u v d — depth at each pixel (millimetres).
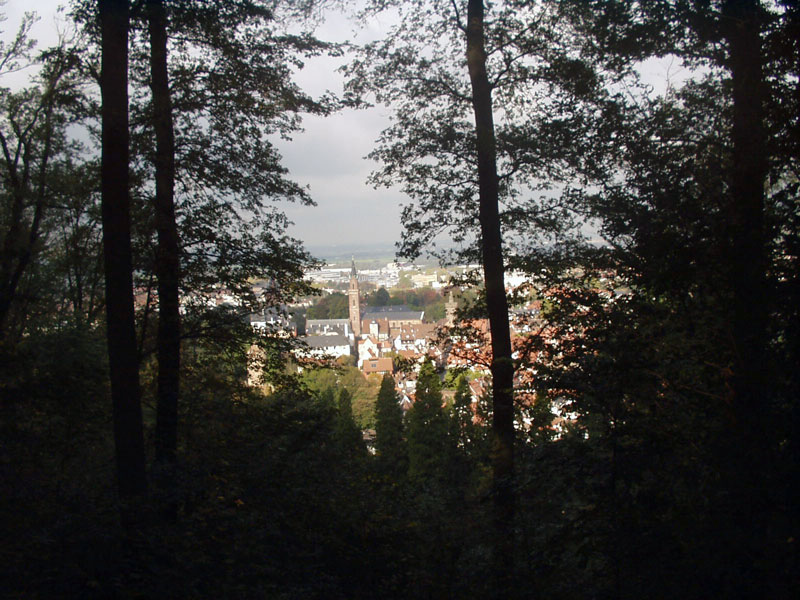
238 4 8977
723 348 5984
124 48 6922
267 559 6641
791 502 4727
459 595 6977
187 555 5980
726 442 5422
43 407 10070
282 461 9008
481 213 8789
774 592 4320
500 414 8406
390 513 8875
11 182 13969
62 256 16500
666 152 6824
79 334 13977
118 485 6879
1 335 12086
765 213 5824
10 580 5020
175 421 9539
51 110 13750
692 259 5980
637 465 5844
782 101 5582
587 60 8125
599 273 7855
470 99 8875
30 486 7023
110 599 5117
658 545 5344
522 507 7484
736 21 5922
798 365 5219
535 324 8328
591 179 8086
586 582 6430
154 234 9406
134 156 9094
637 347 6402
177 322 9727
